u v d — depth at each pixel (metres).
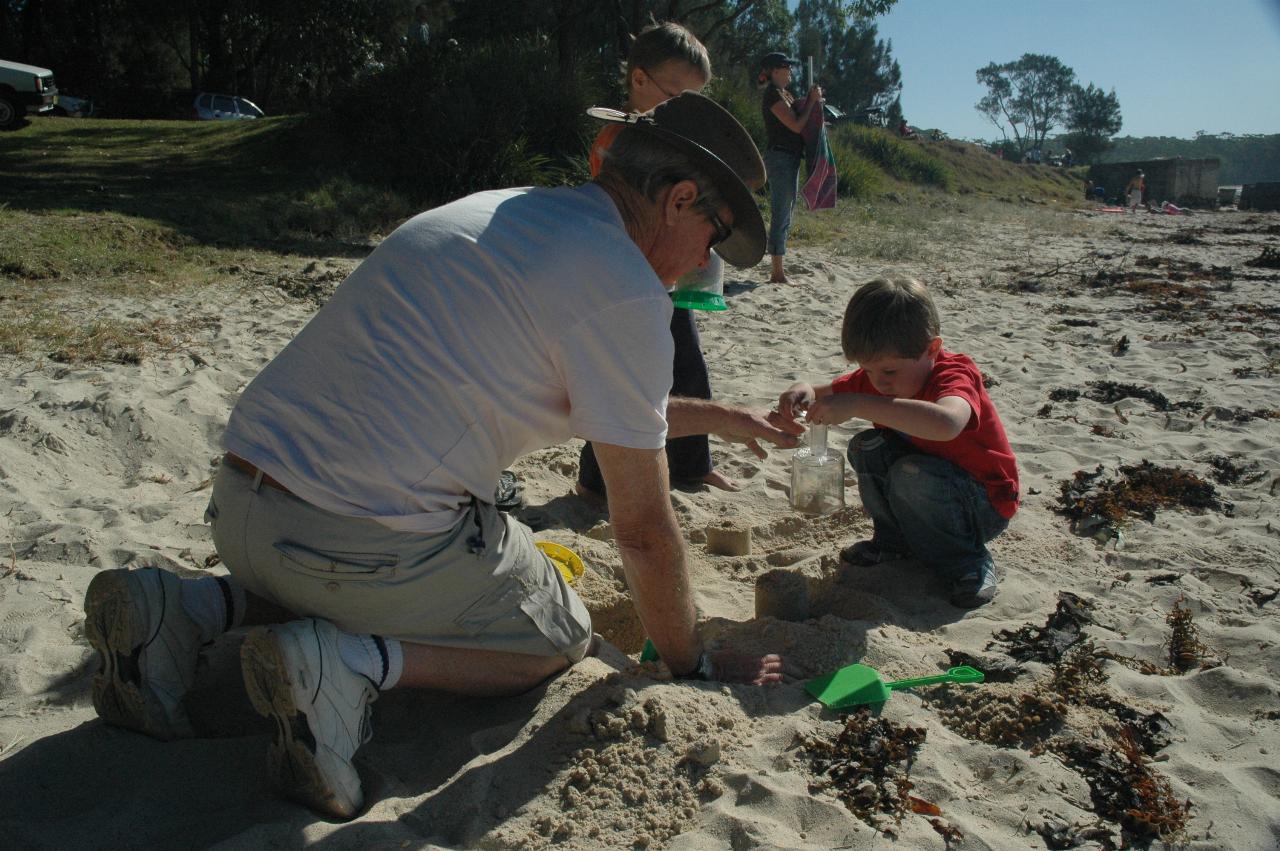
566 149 13.59
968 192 25.34
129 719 2.29
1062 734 2.40
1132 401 5.65
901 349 2.98
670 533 2.24
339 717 2.05
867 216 15.26
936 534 3.15
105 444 4.32
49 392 4.72
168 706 2.28
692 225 2.23
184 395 4.84
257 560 2.14
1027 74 131.38
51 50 36.47
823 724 2.40
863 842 2.00
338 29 34.78
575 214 2.11
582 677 2.50
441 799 2.12
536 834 2.02
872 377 3.12
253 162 13.48
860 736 2.34
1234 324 7.98
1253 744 2.38
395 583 2.11
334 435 2.03
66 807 2.10
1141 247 14.30
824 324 7.71
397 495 2.06
